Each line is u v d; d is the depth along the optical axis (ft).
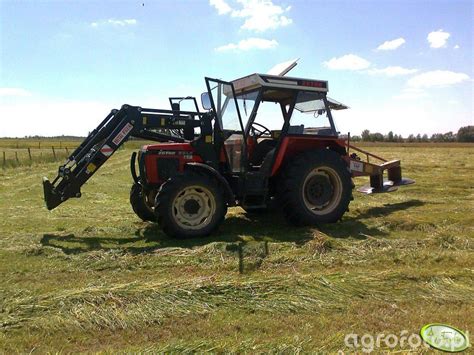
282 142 21.43
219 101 21.94
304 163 21.36
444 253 16.52
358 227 21.07
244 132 20.93
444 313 11.53
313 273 14.38
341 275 13.98
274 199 22.79
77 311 11.47
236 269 15.16
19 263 16.11
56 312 11.53
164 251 17.07
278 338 10.16
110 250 17.29
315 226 21.34
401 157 88.58
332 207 22.44
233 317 11.39
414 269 14.66
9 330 10.73
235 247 17.33
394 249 17.08
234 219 24.12
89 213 26.63
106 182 43.42
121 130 20.36
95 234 20.68
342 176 22.40
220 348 9.64
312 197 22.09
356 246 17.65
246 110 21.47
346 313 11.59
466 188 36.70
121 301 12.05
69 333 10.62
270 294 12.60
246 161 21.08
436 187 37.14
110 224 23.12
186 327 10.87
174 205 19.20
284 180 21.35
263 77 20.63
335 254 16.61
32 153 93.50
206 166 19.69
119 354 9.41
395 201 30.17
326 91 22.62
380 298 12.51
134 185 23.27
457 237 18.42
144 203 22.84
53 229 22.12
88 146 20.58
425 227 20.77
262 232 20.70
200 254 16.65
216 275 14.43
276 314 11.55
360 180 45.34
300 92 22.08
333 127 23.36
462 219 22.49
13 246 18.29
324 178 22.35
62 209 28.07
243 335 10.42
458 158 84.69
